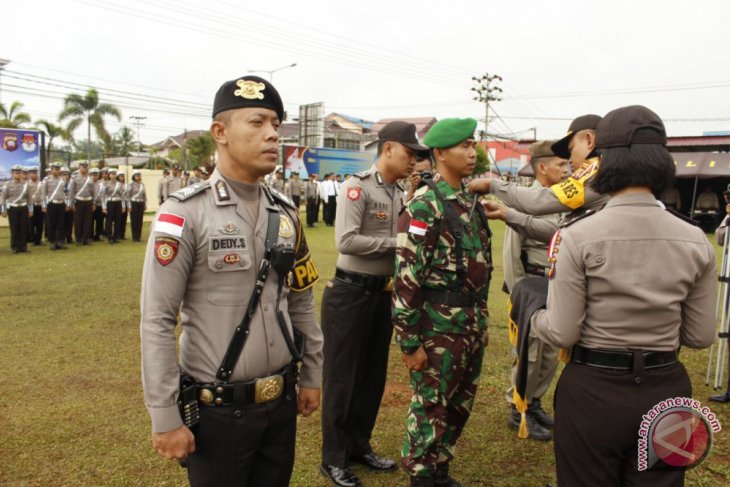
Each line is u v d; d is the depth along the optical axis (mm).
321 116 37438
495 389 4238
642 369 1760
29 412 3719
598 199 2562
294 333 1995
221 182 1766
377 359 3084
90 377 4383
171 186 16438
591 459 1824
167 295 1649
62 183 12141
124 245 13289
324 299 2996
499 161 44312
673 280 1746
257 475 1873
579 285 1809
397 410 3857
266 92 1771
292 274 1950
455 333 2568
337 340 2918
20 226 11531
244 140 1735
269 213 1835
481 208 2736
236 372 1713
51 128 30141
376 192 3014
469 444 3375
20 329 5699
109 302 6961
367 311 2934
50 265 9883
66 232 13344
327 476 2943
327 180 19641
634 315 1758
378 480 2982
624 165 1780
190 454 1770
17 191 11438
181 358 1773
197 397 1713
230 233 1722
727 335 4105
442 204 2527
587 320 1838
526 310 2271
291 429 1882
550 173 3463
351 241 2865
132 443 3305
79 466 3035
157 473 2975
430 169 3330
